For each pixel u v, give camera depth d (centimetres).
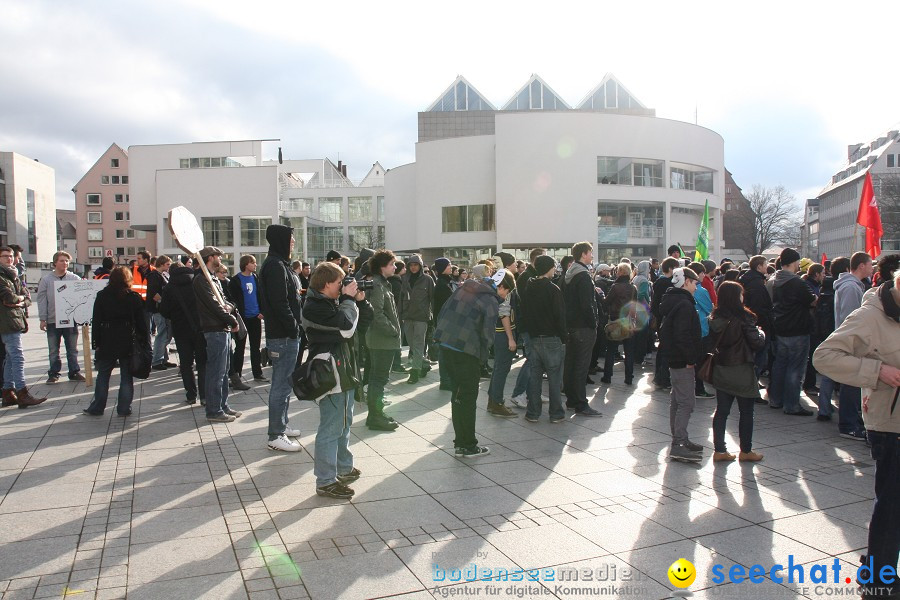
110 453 608
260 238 5588
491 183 4819
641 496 500
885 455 345
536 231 4538
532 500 489
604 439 677
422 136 5919
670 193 4700
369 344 706
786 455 620
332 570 371
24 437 664
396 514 459
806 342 791
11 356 807
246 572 367
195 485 518
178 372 1114
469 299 607
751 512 467
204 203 5588
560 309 727
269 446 619
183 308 803
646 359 1294
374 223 6956
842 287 699
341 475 528
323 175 7788
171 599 337
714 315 593
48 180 9281
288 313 611
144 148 6103
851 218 8531
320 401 498
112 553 391
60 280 955
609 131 4544
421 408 823
